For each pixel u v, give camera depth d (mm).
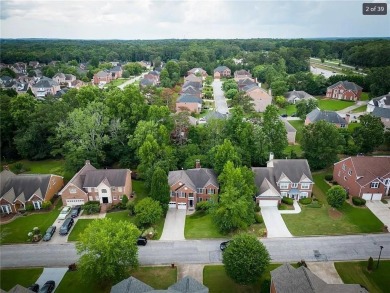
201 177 66250
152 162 70688
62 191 65375
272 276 39469
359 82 153250
